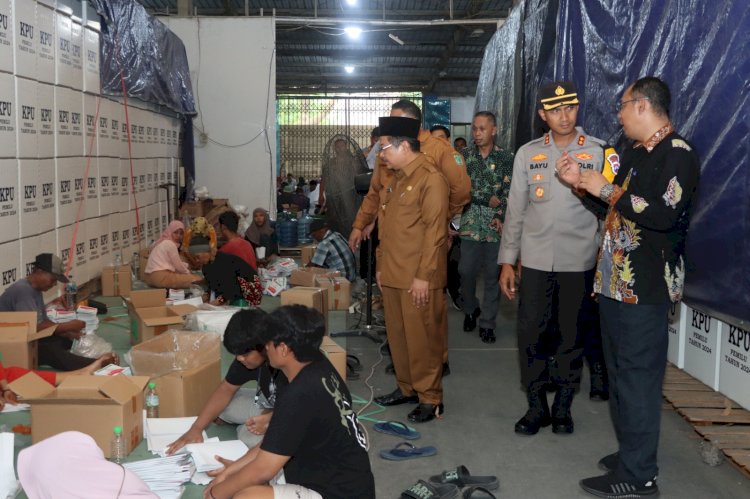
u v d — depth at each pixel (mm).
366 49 17797
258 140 11875
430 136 4340
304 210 14875
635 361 2980
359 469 2309
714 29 3717
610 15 5078
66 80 6188
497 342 5891
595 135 5297
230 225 6898
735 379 3996
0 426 3324
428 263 3785
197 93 11812
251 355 2834
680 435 3820
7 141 5027
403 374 4262
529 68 7426
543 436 3836
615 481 3113
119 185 7848
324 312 5719
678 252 2908
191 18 11719
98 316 6254
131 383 3252
